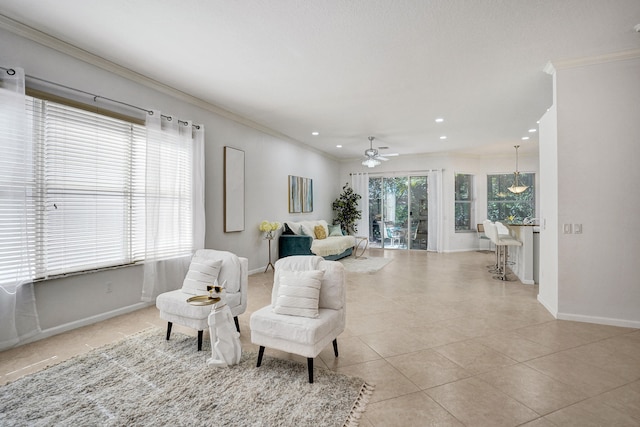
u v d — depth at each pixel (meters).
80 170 3.07
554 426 1.69
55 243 2.89
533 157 8.33
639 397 1.95
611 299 3.16
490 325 3.18
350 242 7.59
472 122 5.46
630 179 3.09
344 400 1.90
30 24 2.60
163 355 2.49
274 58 3.16
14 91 2.54
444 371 2.27
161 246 3.78
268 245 6.07
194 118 4.36
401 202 9.02
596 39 2.79
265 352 2.57
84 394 1.96
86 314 3.13
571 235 3.28
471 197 8.83
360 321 3.31
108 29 2.67
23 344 2.68
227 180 4.94
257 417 1.74
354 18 2.48
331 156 8.99
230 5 2.32
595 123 3.17
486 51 3.01
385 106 4.64
